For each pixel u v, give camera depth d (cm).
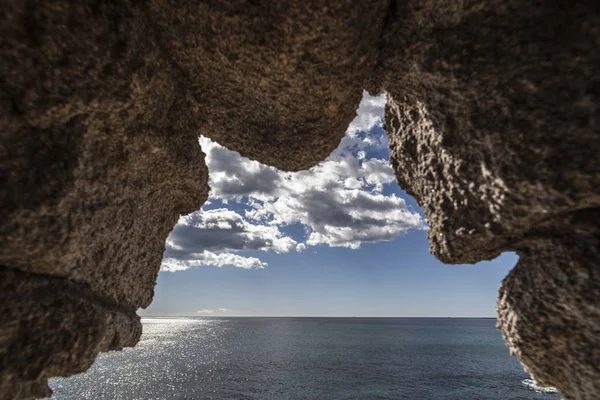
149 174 303
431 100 299
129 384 4522
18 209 189
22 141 195
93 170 233
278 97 322
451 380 4462
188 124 338
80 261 243
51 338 221
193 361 6275
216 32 267
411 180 391
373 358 6347
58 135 208
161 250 386
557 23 221
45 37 189
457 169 284
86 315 240
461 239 297
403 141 378
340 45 268
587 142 206
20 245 194
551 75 220
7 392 207
